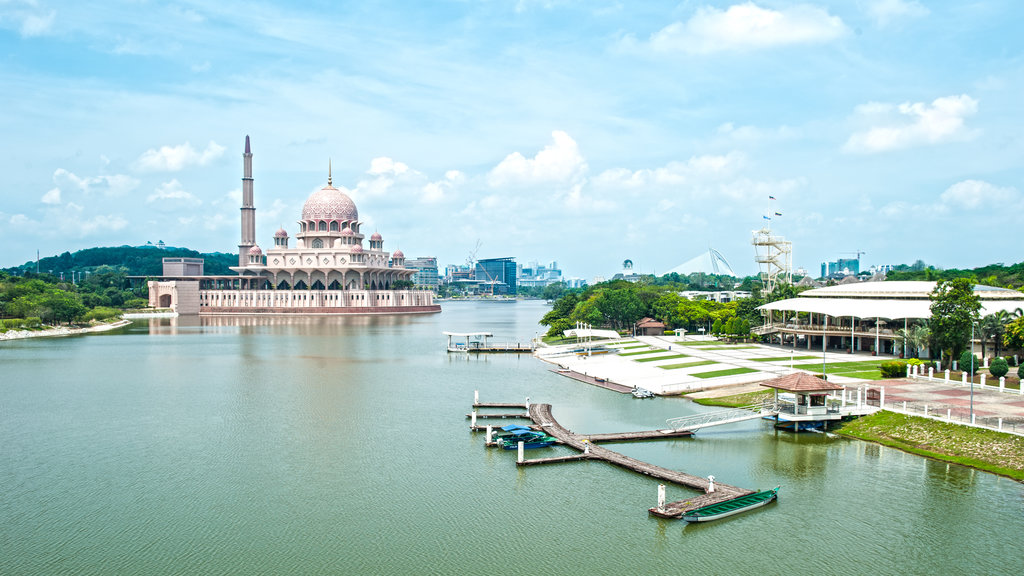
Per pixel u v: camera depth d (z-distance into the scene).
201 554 65.38
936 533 69.50
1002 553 65.38
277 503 77.69
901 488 81.38
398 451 97.12
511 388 146.50
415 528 71.19
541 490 81.88
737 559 64.62
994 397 114.00
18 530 70.44
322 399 133.00
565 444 100.31
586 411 122.62
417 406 127.00
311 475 86.94
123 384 149.12
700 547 66.94
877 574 61.81
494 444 99.88
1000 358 127.88
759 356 175.62
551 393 140.50
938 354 145.88
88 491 81.19
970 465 88.38
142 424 112.00
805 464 90.69
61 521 72.69
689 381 146.00
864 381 131.88
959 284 140.12
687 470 88.62
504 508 76.38
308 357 199.38
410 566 63.31
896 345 167.62
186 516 74.06
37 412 120.56
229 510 75.69
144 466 90.31
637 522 72.75
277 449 97.81
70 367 175.25
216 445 99.81
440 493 80.94
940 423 98.81
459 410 123.88
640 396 135.00
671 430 105.38
